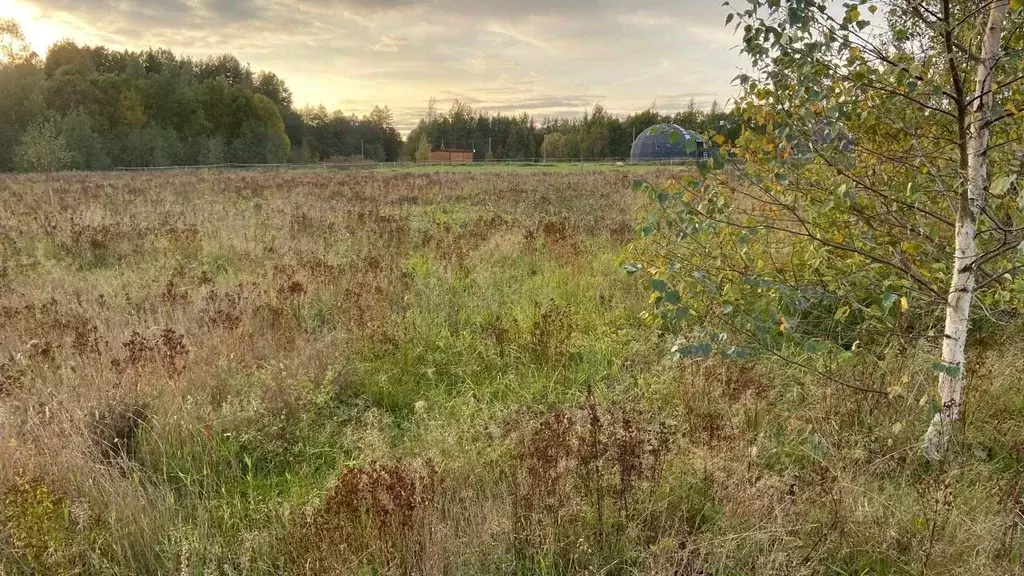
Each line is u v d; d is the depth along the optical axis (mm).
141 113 68812
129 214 11648
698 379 4047
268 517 3021
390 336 4984
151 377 3979
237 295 5805
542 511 2754
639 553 2652
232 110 78688
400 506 2615
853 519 2719
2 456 3018
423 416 3980
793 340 4383
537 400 4348
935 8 3072
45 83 60031
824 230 3664
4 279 6672
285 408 3949
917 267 3443
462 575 2545
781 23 3064
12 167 51312
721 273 3549
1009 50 2910
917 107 3438
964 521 2686
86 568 2549
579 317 5684
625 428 3023
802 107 3318
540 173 27906
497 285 6926
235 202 14664
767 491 2826
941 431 3158
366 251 8477
